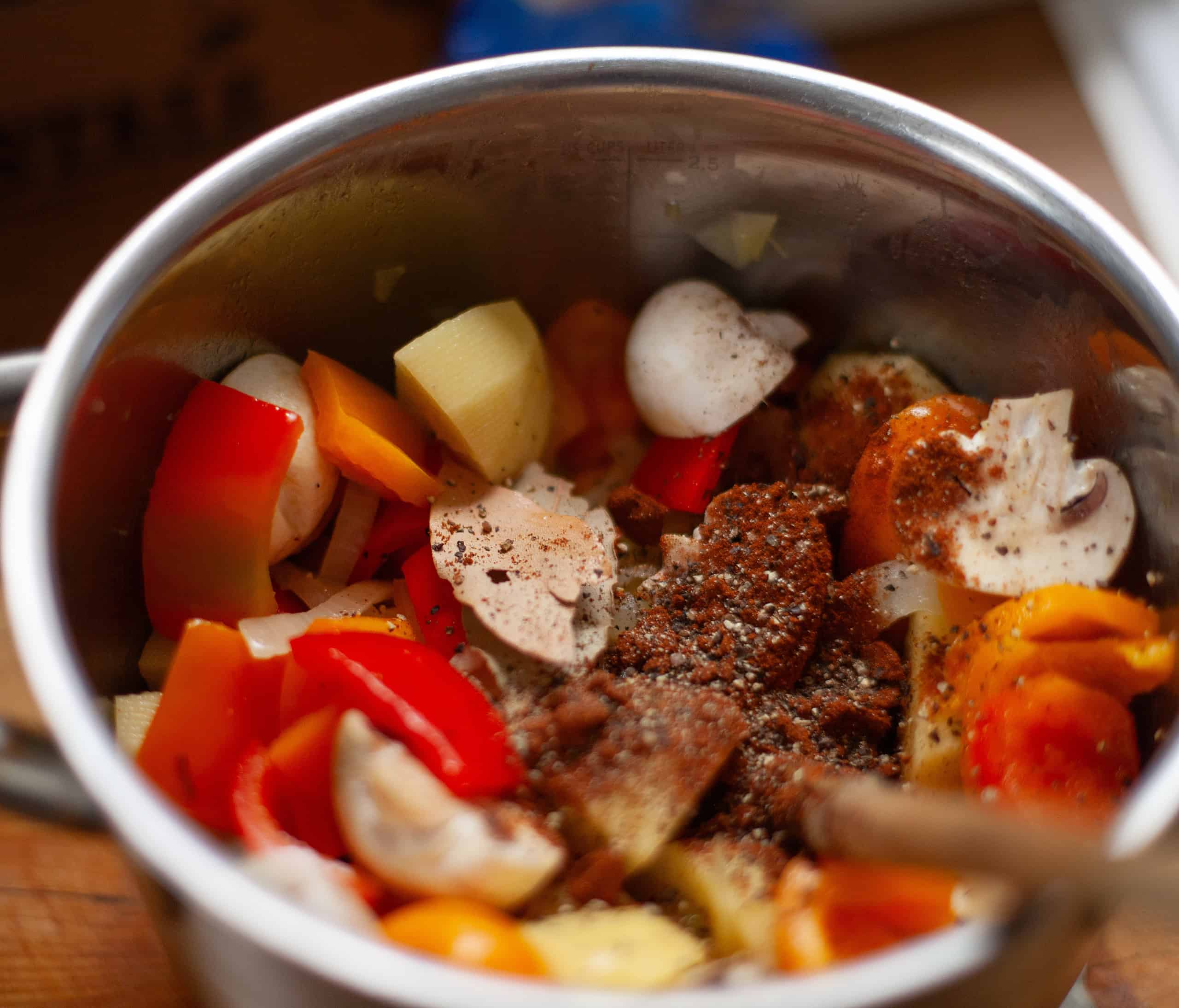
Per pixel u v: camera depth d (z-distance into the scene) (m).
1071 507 0.29
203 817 0.27
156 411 0.28
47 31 0.36
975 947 0.21
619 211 0.31
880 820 0.22
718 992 0.20
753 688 0.28
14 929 0.29
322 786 0.27
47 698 0.22
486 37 0.39
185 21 0.37
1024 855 0.21
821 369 0.32
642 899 0.26
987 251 0.29
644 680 0.27
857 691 0.28
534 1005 0.20
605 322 0.33
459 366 0.30
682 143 0.30
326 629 0.27
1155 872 0.21
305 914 0.21
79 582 0.26
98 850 0.30
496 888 0.25
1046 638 0.27
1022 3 0.41
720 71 0.29
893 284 0.31
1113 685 0.27
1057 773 0.27
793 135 0.29
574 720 0.26
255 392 0.29
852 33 0.41
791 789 0.26
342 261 0.30
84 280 0.37
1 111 0.37
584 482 0.32
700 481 0.31
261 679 0.27
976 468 0.29
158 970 0.29
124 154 0.38
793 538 0.29
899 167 0.29
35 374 0.25
